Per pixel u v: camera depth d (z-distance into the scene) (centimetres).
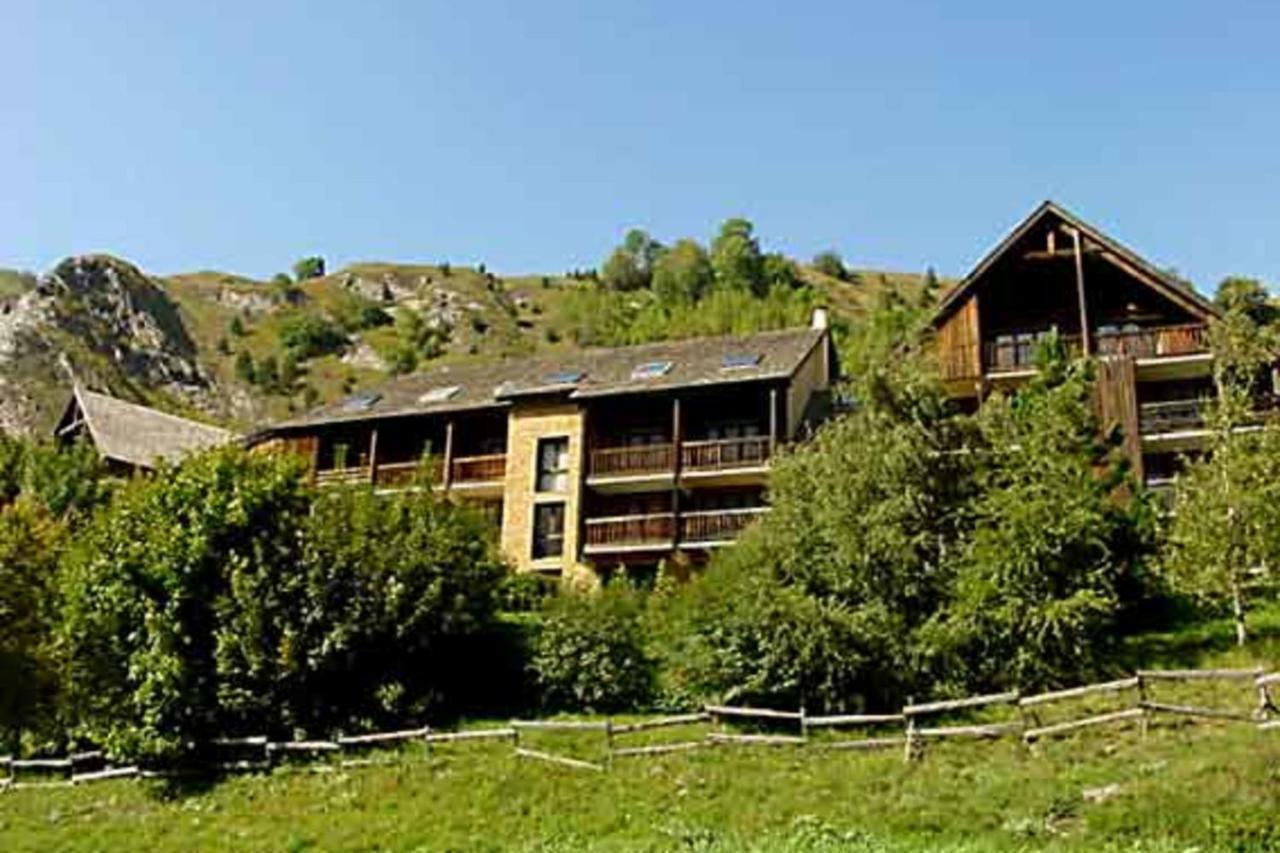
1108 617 2178
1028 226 3684
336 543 2461
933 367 2739
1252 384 2623
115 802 2242
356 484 2825
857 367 2903
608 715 2323
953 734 1897
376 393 4534
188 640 2361
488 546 2666
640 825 1761
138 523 2497
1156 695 1933
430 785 2034
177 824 2059
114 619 2394
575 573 3703
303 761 2262
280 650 2320
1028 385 3058
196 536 2425
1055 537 2216
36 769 2503
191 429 5756
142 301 12031
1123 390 3403
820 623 2116
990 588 2173
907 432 2414
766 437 3688
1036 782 1662
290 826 1964
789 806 1742
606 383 3916
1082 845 1446
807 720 2002
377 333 13012
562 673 2373
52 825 2152
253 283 14275
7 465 4406
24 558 2608
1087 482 2375
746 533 2478
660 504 3853
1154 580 2352
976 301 3772
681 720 2131
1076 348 3572
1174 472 3447
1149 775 1611
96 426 5322
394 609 2391
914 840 1533
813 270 13588
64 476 4322
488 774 2039
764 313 9906
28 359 9994
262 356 12325
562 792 1931
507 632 2548
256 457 2644
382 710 2359
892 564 2262
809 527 2353
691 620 2286
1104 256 3653
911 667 2114
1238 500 2170
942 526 2342
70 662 2414
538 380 4134
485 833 1820
